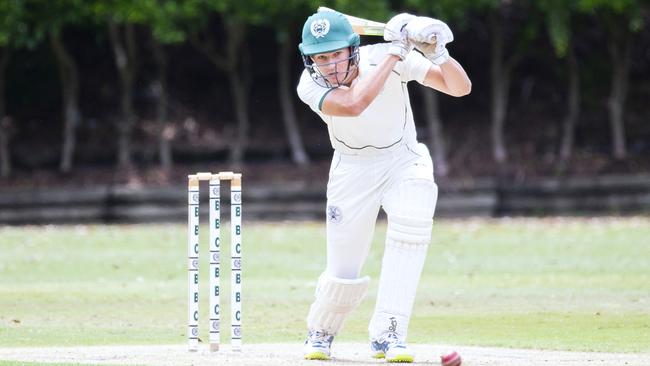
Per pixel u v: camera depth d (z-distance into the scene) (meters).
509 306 37.44
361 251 25.45
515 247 59.25
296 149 87.56
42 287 43.72
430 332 31.73
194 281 26.06
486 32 94.50
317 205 78.31
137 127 90.94
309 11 82.25
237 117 93.00
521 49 88.38
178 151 88.00
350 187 25.03
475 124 93.00
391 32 23.89
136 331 32.09
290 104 88.25
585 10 82.06
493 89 90.25
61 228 74.56
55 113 92.94
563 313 35.44
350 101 23.70
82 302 39.00
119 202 77.75
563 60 94.12
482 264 51.59
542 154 89.31
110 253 57.72
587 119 92.62
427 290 42.12
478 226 72.25
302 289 42.66
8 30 78.94
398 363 24.30
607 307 36.84
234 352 26.09
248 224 75.75
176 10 79.50
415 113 94.50
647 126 91.25
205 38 94.62
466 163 86.75
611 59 93.62
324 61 24.03
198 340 28.31
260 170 84.88
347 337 31.27
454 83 24.36
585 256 54.56
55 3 80.12
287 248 59.59
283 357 25.45
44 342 29.75
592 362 24.92
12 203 76.94
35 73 93.50
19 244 62.91
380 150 24.81
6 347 28.58
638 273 47.50
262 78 95.81
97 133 90.44
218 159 88.50
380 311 24.77
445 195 78.75
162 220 77.81
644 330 31.59
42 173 85.75
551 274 47.47
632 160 85.62
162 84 87.06
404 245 24.64
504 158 87.06
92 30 94.00
